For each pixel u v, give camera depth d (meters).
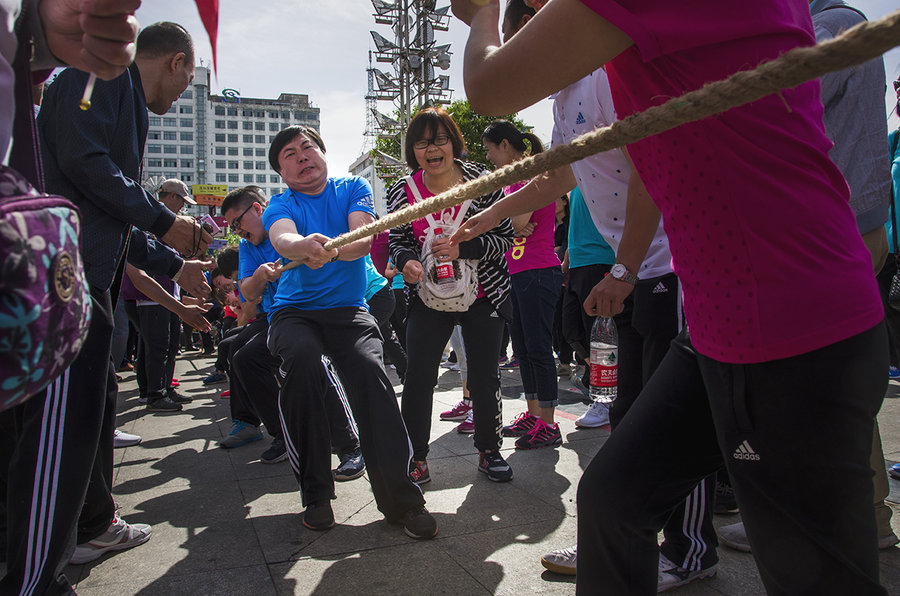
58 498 1.77
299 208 2.81
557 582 2.01
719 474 2.48
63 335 0.86
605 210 2.52
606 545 1.24
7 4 0.98
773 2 0.98
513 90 1.13
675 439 1.24
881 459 2.07
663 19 0.98
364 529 2.49
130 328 7.77
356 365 2.60
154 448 4.02
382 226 1.67
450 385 5.90
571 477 3.04
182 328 12.25
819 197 1.01
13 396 0.79
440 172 2.95
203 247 2.27
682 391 1.24
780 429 1.01
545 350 3.61
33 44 1.07
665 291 2.14
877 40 0.58
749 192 1.00
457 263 2.89
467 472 3.18
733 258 1.03
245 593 1.99
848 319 0.98
